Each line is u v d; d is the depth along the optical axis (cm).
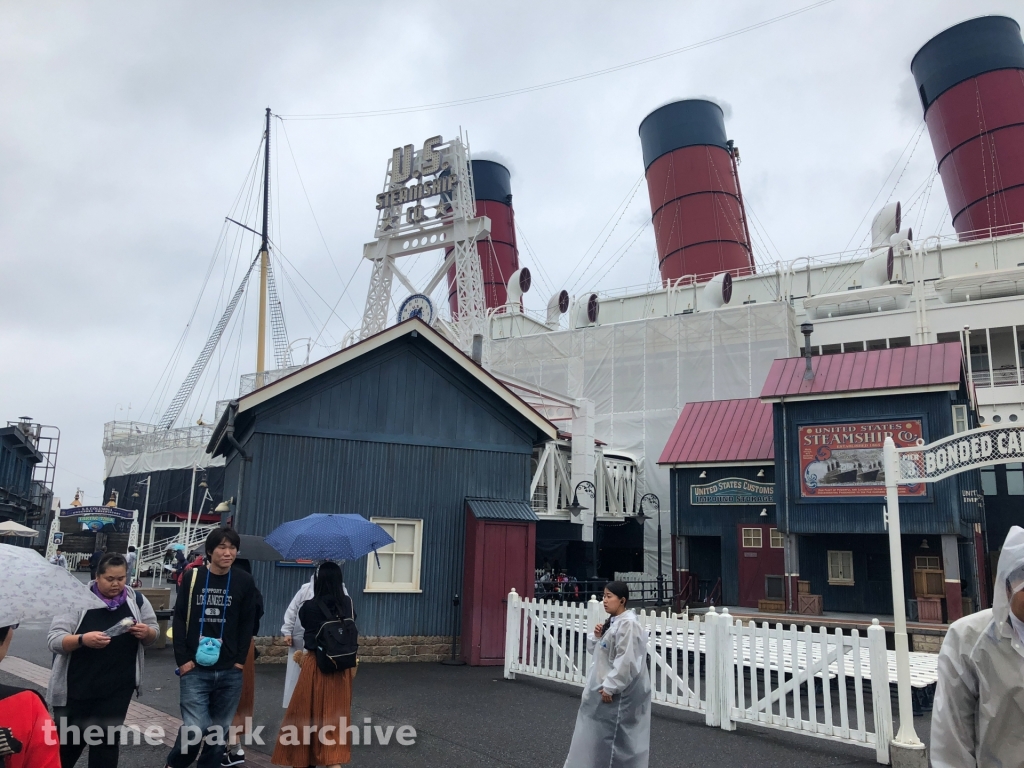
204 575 625
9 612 309
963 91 5081
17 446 4559
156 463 6066
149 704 973
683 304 4794
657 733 894
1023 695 316
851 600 2183
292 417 1365
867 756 814
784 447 2106
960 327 3553
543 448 2727
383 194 4238
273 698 1012
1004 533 3294
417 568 1424
